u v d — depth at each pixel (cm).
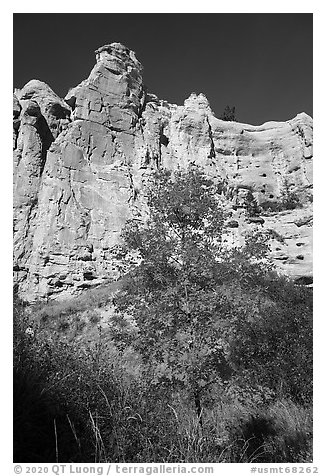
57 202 3394
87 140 3841
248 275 820
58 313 2341
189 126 4588
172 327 782
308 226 3181
